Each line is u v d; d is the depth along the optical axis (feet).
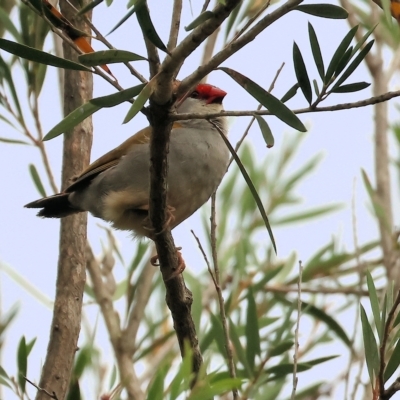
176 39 21.02
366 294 34.17
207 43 34.50
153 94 19.63
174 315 25.98
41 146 32.27
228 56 18.95
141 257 33.19
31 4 20.22
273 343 28.48
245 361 27.09
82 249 28.99
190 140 31.27
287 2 18.29
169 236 24.89
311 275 36.01
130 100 20.16
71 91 31.01
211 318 27.84
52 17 20.75
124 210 31.65
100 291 31.76
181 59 18.78
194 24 17.75
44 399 25.18
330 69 18.63
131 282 32.83
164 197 22.99
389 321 21.04
